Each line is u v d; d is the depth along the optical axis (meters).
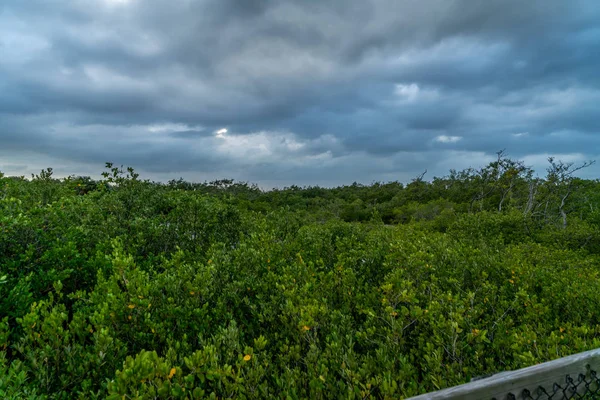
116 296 3.28
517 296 4.39
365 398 2.53
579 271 6.88
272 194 64.06
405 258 5.20
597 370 2.12
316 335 3.33
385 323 3.72
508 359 3.57
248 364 2.88
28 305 3.45
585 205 24.86
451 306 3.67
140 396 2.03
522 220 13.74
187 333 3.44
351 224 9.39
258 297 4.16
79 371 2.65
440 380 2.83
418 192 57.88
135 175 7.73
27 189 7.82
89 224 5.97
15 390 2.21
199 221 7.26
